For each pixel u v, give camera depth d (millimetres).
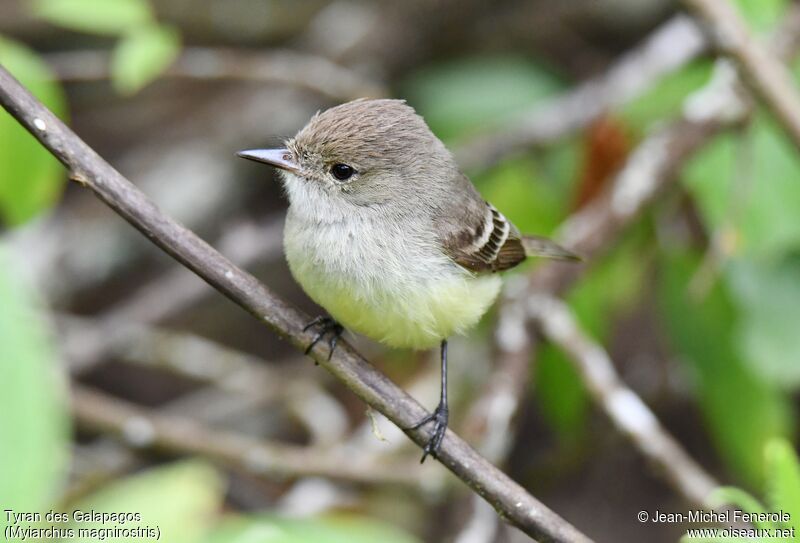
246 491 10773
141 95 14141
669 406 13141
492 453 8820
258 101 13914
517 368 9320
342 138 7336
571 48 13891
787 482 4508
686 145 10453
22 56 8234
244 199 13789
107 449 10844
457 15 13680
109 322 11992
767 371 10039
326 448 10477
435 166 7734
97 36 13766
